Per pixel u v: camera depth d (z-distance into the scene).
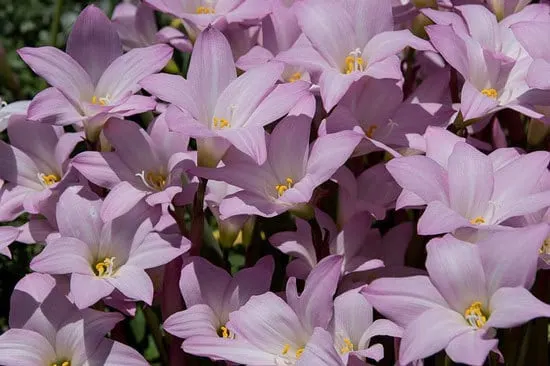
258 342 0.88
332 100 0.90
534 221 0.90
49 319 0.90
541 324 0.94
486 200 0.88
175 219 0.93
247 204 0.89
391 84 0.94
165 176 0.92
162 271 0.93
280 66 0.91
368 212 0.93
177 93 0.90
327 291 0.87
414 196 0.89
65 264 0.89
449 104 0.96
